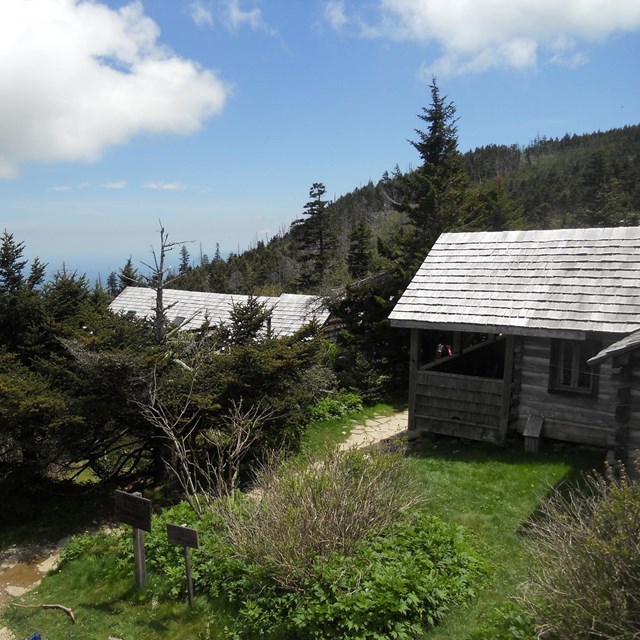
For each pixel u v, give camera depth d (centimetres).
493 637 541
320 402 1558
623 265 1088
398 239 2277
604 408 1047
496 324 1082
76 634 667
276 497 744
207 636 622
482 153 10588
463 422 1183
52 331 1187
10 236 1241
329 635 566
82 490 1203
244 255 8312
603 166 5266
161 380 1059
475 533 772
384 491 777
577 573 491
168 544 791
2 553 926
